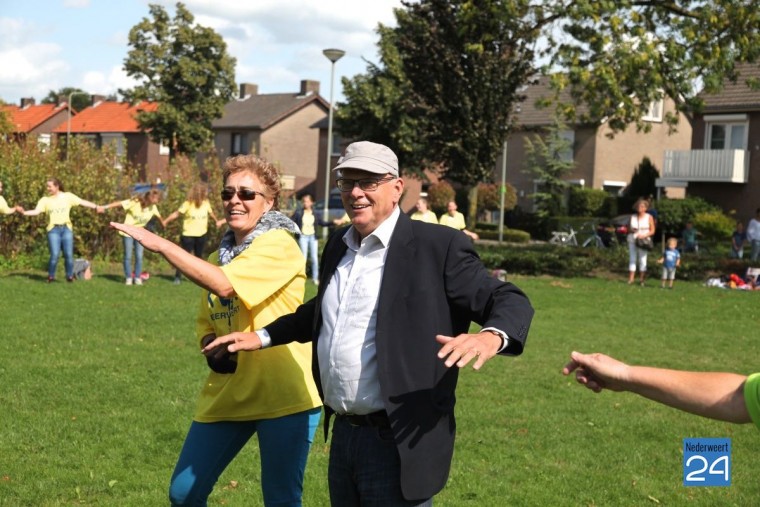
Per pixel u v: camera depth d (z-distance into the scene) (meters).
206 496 3.96
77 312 12.62
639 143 48.47
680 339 12.59
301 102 61.66
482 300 3.25
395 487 3.27
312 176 63.34
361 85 38.75
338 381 3.37
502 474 6.14
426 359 3.24
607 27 21.44
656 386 2.38
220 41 50.34
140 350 10.02
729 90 37.00
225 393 3.93
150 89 49.88
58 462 6.03
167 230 21.73
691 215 35.84
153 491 5.56
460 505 5.50
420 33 29.67
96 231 20.55
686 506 5.61
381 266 3.39
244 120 61.50
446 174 31.98
